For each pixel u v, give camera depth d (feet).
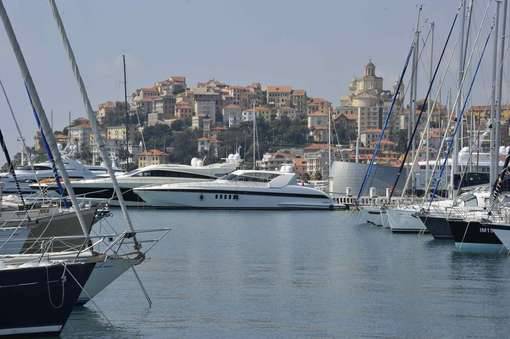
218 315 157.07
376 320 155.53
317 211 513.45
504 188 298.97
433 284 196.65
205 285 191.42
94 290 146.82
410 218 335.26
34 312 126.41
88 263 128.67
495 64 309.63
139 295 176.24
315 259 246.06
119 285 188.75
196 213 470.39
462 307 168.25
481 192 309.42
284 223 403.54
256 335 142.20
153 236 312.29
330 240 308.60
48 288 126.31
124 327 145.28
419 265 230.68
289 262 237.66
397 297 179.01
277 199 513.45
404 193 388.57
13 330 126.31
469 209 282.97
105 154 147.33
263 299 174.70
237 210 506.07
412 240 306.35
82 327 144.66
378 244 291.79
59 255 133.18
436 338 142.20
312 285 194.29
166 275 206.59
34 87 134.72
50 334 128.36
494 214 248.93
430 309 165.68
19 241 157.79
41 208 191.21
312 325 150.30
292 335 142.82
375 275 211.61
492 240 254.68
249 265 229.66
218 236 322.55
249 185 512.63
